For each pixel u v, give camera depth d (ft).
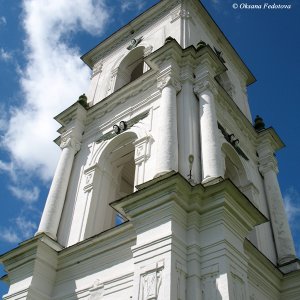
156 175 55.77
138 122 72.74
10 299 57.16
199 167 58.90
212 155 59.00
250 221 52.49
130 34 102.06
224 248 46.62
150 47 90.43
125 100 79.77
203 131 62.95
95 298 53.21
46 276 58.80
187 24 89.61
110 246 55.72
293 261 67.10
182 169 58.08
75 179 74.02
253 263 57.36
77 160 77.71
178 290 43.68
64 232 66.33
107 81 95.50
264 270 59.77
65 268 59.16
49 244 62.54
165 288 43.14
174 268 44.70
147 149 65.57
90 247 57.67
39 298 56.90
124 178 87.15
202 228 49.65
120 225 54.65
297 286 62.13
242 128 83.87
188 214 50.37
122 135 73.87
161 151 59.11
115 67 96.89
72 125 82.12
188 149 60.34
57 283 58.85
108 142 75.31
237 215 50.80
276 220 74.59
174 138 60.90
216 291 43.88
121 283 51.90
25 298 55.77
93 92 95.04
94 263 56.65
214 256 46.55
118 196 84.58
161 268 45.03
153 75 77.00
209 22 100.01
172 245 46.03
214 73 74.84
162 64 74.13
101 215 68.08
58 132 84.17
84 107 84.64
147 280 45.03
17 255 60.64
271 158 84.33
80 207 68.28
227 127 77.92
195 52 75.41
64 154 77.41
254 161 83.92
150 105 73.92
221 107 77.87
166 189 50.03
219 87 76.54
